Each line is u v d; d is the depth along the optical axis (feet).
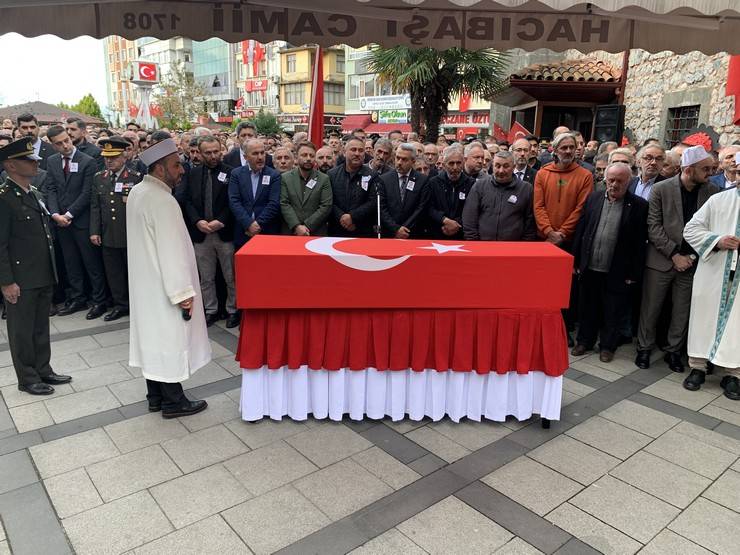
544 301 10.46
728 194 12.39
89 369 13.79
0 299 18.80
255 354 10.60
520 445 10.44
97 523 8.03
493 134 47.85
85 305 19.30
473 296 10.37
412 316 10.62
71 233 18.06
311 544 7.64
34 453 9.90
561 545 7.72
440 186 15.89
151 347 10.66
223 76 191.01
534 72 33.37
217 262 17.90
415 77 32.17
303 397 10.96
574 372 14.14
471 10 14.65
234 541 7.70
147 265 10.41
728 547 7.75
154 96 160.04
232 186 16.19
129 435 10.59
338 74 144.66
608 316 14.66
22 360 12.14
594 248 14.48
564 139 14.88
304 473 9.40
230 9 14.58
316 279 10.02
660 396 12.71
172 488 8.90
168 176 10.48
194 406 11.49
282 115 152.76
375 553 7.50
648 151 15.40
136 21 14.23
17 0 13.09
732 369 12.55
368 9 14.65
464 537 7.84
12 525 7.97
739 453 10.27
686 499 8.85
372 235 16.19
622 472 9.57
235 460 9.77
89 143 20.76
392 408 11.09
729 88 21.02
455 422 11.20
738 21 14.73
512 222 14.93
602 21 14.66
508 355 10.73
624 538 7.89
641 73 31.58
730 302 12.23
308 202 15.93
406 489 8.97
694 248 12.70
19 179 11.73
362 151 15.70
